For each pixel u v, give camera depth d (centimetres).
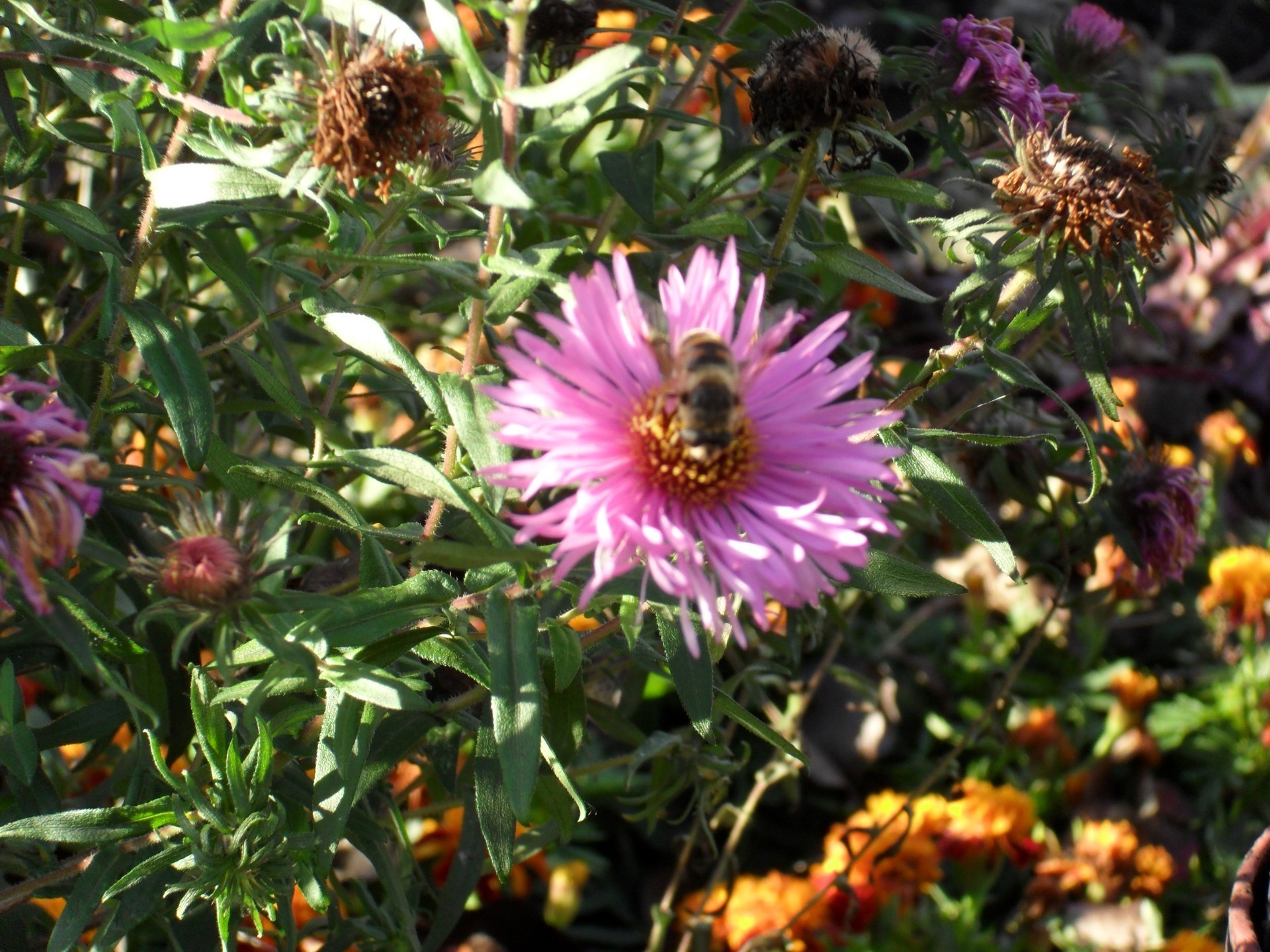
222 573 20
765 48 28
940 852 32
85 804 25
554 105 20
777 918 30
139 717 23
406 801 31
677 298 21
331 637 21
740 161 25
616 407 20
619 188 25
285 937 24
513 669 21
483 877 31
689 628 19
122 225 27
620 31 27
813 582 20
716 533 20
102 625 22
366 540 23
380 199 23
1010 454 31
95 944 21
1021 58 26
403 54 21
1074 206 22
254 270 27
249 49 25
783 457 20
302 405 25
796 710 32
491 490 21
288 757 24
